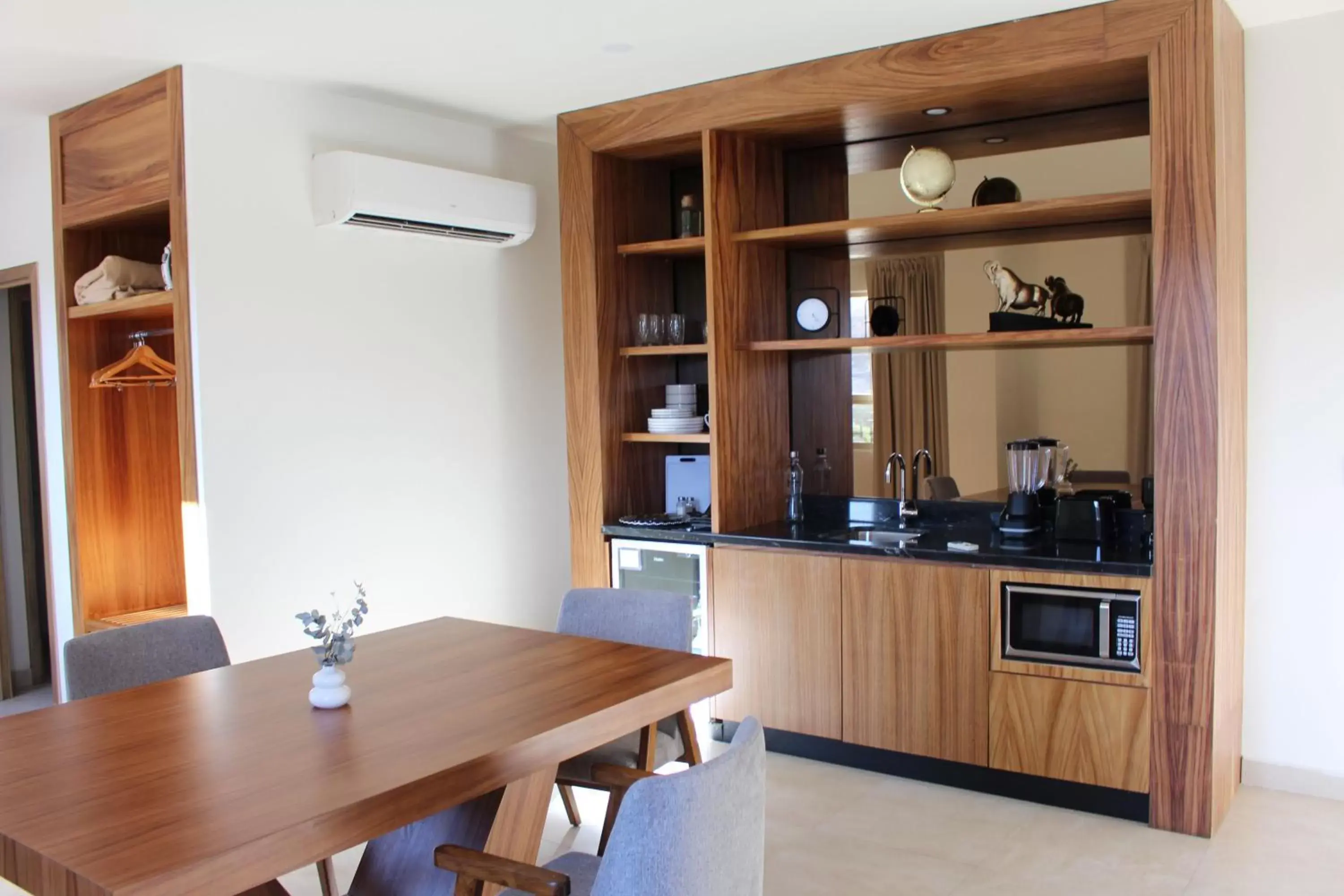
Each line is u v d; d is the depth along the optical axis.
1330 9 3.31
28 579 5.10
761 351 4.35
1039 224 3.87
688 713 2.83
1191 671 3.18
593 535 4.53
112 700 2.41
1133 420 3.75
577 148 4.42
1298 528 3.51
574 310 4.49
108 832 1.66
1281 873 2.98
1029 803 3.52
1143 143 3.70
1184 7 3.10
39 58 3.53
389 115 4.29
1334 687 3.49
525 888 1.75
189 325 3.68
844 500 4.45
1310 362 3.46
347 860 3.22
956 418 4.14
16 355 5.04
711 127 4.06
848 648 3.80
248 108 3.80
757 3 3.19
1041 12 3.32
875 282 4.32
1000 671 3.49
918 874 3.03
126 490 4.40
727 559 4.10
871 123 4.01
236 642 3.77
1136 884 2.94
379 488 4.27
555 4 3.14
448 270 4.55
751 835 1.75
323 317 4.05
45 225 4.32
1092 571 3.30
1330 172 3.41
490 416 4.76
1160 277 3.18
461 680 2.53
